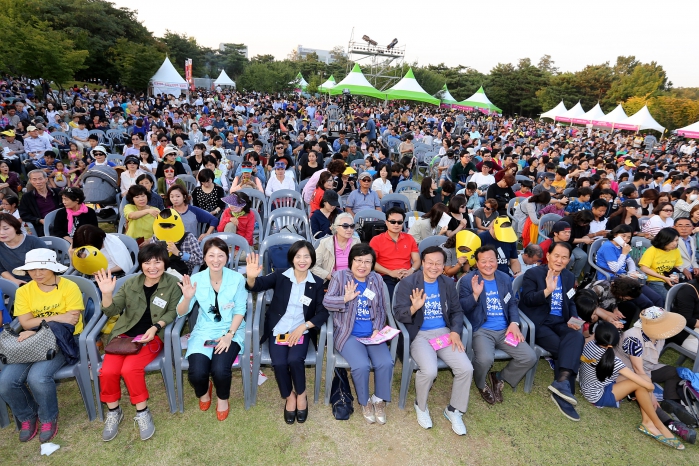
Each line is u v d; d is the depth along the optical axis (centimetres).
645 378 333
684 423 325
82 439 291
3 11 2330
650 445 320
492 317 363
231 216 495
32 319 296
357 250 329
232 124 1535
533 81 6438
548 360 396
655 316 332
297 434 305
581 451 309
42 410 284
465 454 297
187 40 7294
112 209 600
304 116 2206
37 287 300
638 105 4972
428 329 350
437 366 320
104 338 338
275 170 689
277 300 334
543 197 602
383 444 301
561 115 3456
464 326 354
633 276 464
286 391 306
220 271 329
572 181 959
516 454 301
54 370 287
